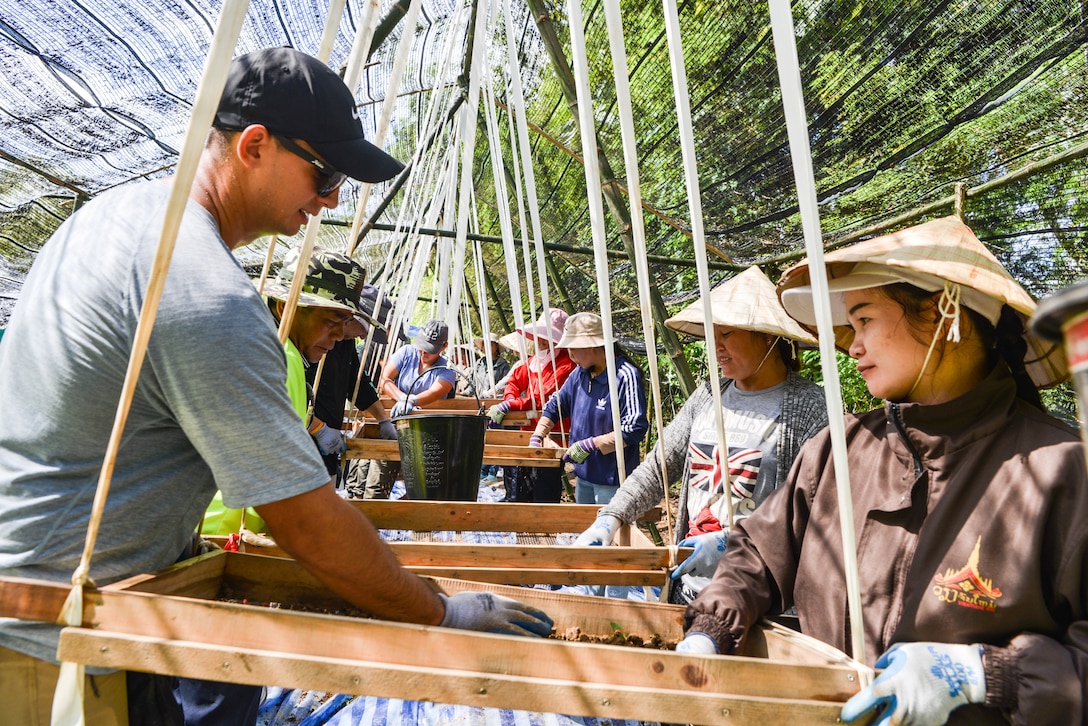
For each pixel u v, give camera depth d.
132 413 1.20
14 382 1.21
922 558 1.24
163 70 3.67
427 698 1.07
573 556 1.94
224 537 1.85
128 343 1.16
